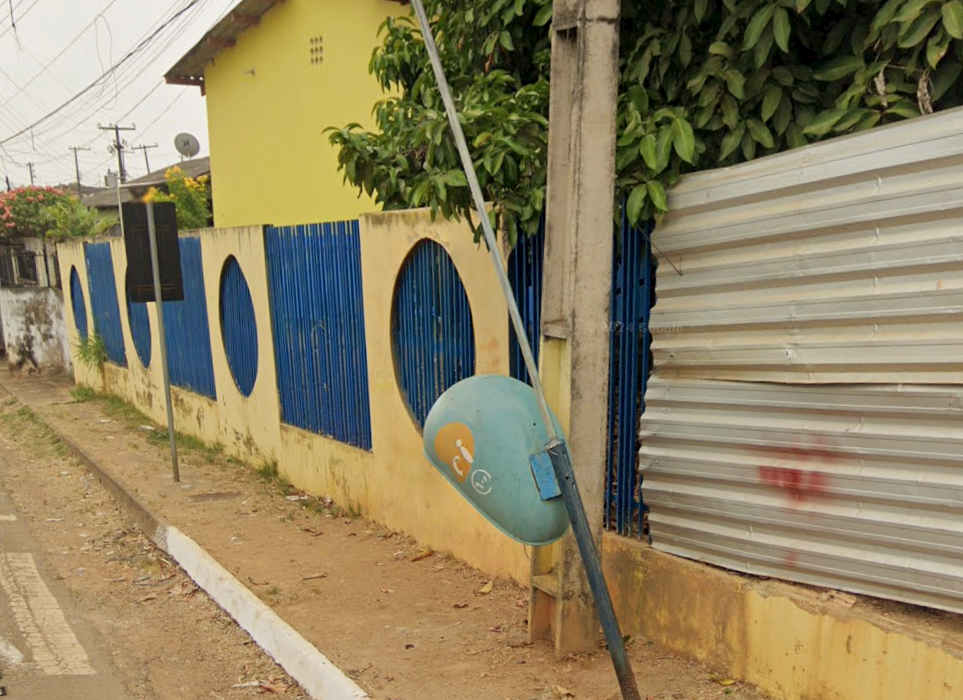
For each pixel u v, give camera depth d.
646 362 3.61
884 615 2.82
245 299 8.02
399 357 5.60
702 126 3.34
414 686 3.51
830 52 3.14
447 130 3.64
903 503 2.75
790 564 3.12
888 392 2.74
